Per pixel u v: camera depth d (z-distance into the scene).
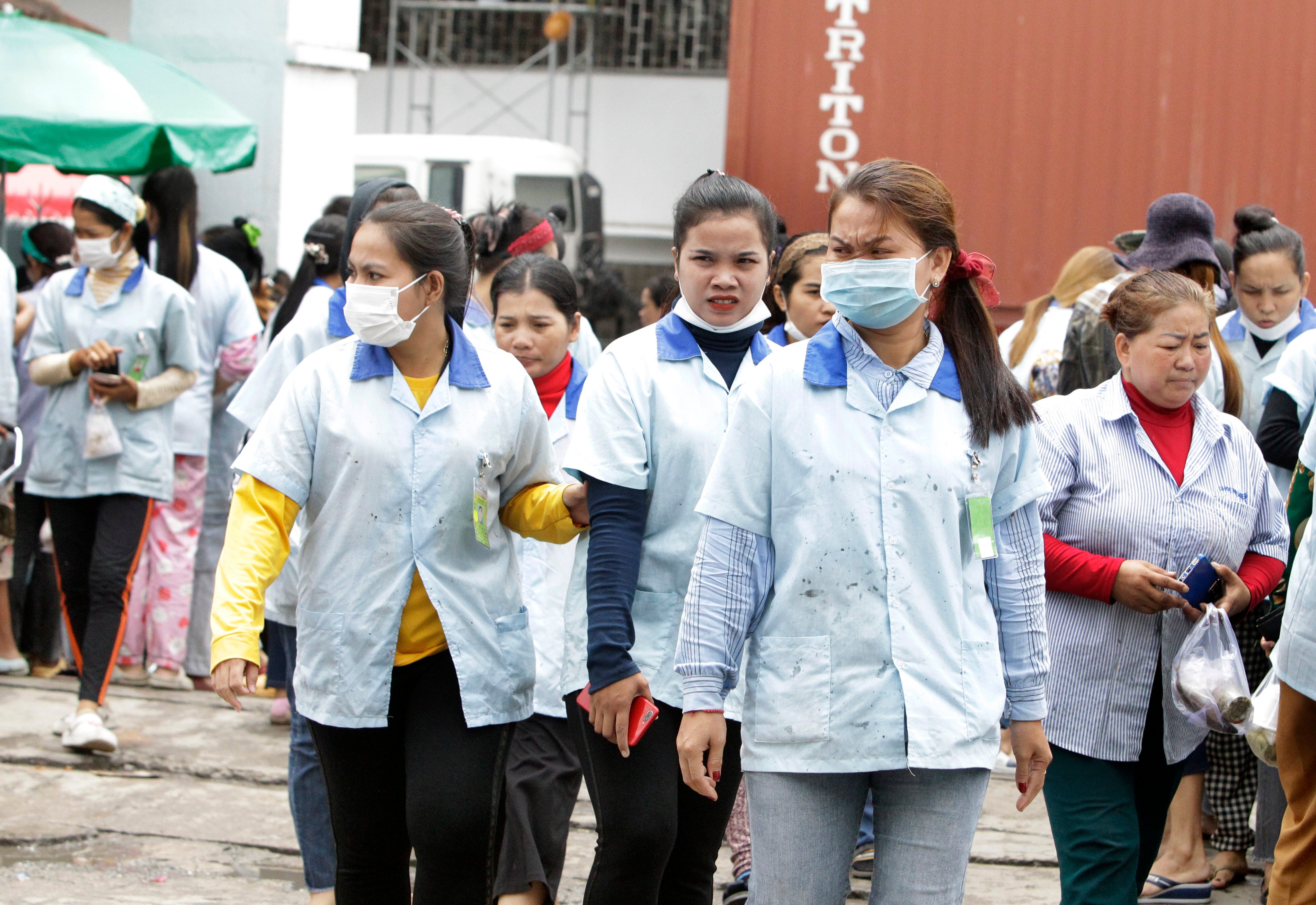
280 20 10.82
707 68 20.03
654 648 3.54
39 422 7.67
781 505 3.00
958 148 11.18
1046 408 4.17
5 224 11.50
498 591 3.48
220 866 5.19
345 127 11.22
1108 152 11.06
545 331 4.70
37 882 4.94
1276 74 10.89
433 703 3.40
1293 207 10.91
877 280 2.92
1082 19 11.03
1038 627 3.15
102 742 6.08
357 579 3.36
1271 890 3.86
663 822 3.44
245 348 7.46
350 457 3.35
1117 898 3.80
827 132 11.26
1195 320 3.97
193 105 8.54
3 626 7.71
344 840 3.51
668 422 3.56
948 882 2.94
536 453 3.57
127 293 6.57
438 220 3.44
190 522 7.52
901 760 2.90
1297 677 3.67
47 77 8.16
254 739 6.63
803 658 2.95
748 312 3.70
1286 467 5.20
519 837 4.32
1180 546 3.97
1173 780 4.11
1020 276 11.17
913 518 2.95
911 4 11.16
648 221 20.14
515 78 20.34
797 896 2.96
